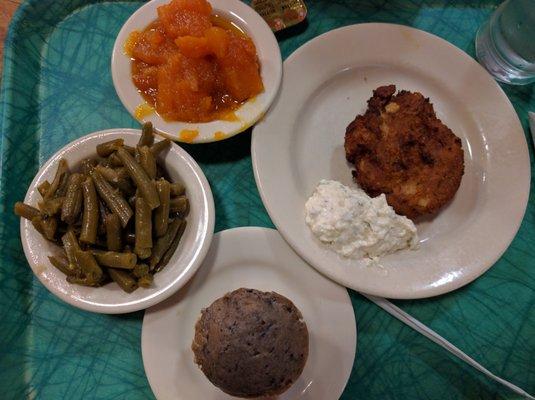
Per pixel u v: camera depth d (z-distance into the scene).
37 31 0.37
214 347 0.28
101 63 0.37
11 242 0.32
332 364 0.30
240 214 0.34
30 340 0.32
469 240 0.32
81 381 0.31
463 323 0.33
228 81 0.33
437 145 0.32
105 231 0.29
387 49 0.35
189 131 0.32
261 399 0.30
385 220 0.31
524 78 0.35
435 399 0.32
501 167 0.33
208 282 0.32
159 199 0.29
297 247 0.31
